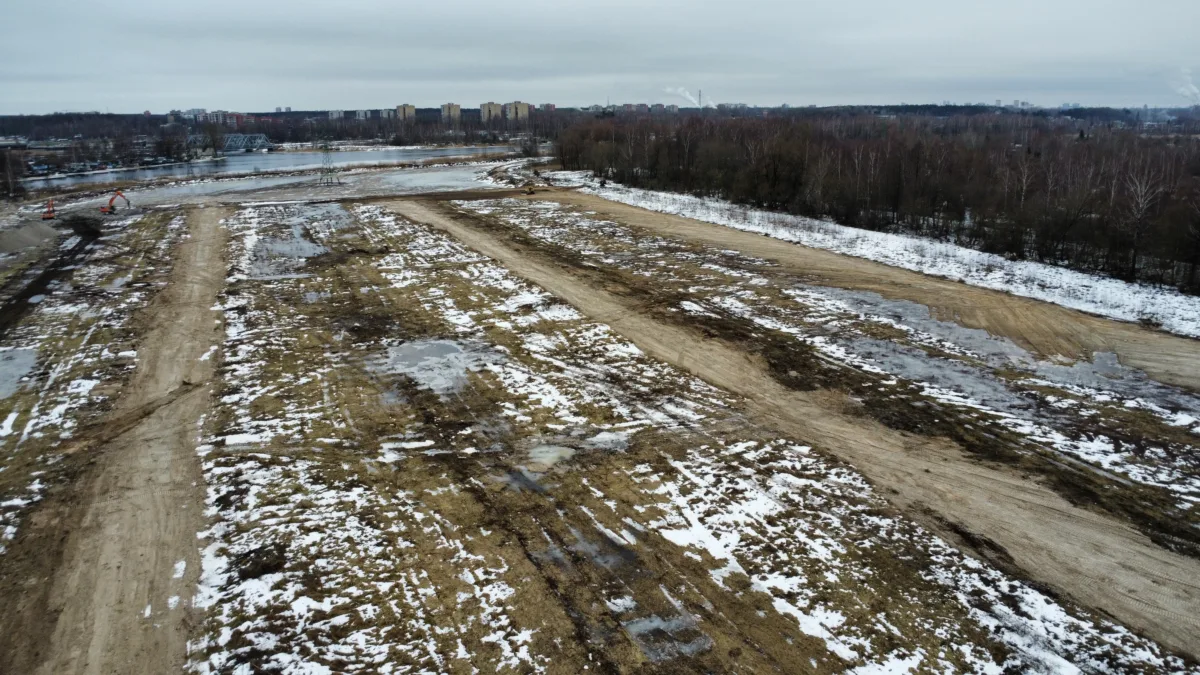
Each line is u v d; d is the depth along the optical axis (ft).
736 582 30.45
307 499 36.73
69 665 26.09
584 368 54.19
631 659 26.12
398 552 32.45
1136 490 37.88
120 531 34.14
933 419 45.88
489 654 26.40
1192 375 52.70
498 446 42.22
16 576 30.94
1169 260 77.46
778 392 50.01
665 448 41.98
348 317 66.28
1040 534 34.12
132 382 51.47
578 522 34.68
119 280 78.74
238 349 57.98
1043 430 44.37
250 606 29.07
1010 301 70.59
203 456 41.11
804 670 25.67
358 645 26.94
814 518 35.14
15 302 70.64
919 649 26.84
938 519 35.24
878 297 71.97
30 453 41.52
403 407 47.42
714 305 69.62
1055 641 27.40
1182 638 27.68
